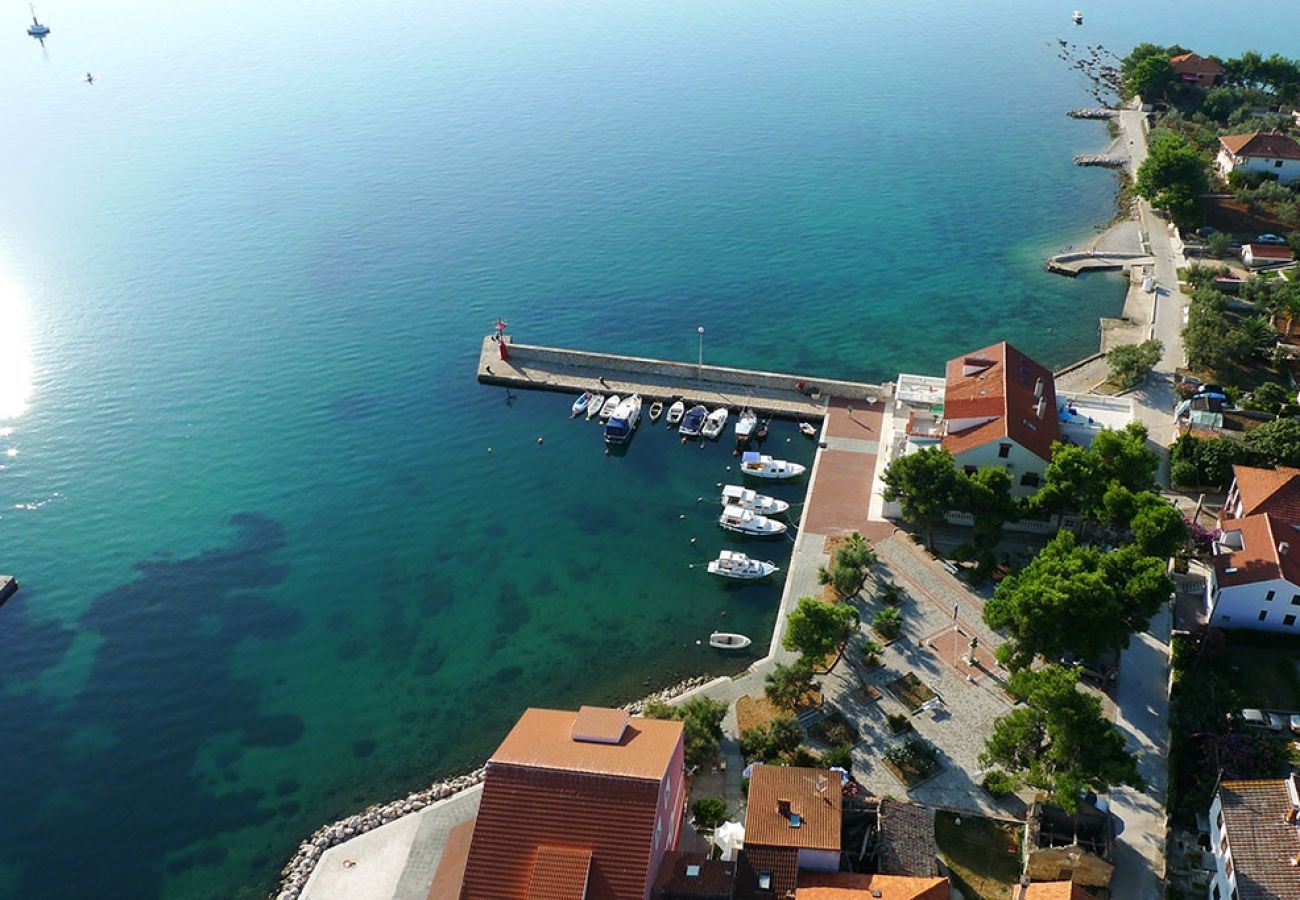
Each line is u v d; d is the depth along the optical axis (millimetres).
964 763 67312
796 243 157250
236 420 116500
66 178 188750
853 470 101062
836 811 57625
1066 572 71500
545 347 127750
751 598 88875
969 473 91062
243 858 66625
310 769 73438
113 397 121000
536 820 53531
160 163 196125
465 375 124625
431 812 67375
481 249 157500
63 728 77375
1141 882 58062
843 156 192625
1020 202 169625
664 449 109500
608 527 98500
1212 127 182500
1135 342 122000
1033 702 62000
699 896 53500
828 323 134875
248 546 96875
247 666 83000
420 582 92250
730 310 138875
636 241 159250
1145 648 75875
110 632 86875
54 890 65188
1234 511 85125
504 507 101750
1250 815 55906
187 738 76375
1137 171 157625
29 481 106438
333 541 97625
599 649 83812
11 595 91000
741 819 64062
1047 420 94438
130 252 157625
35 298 143625
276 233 163875
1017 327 131250
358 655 84062
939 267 148375
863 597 83000
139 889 64875
